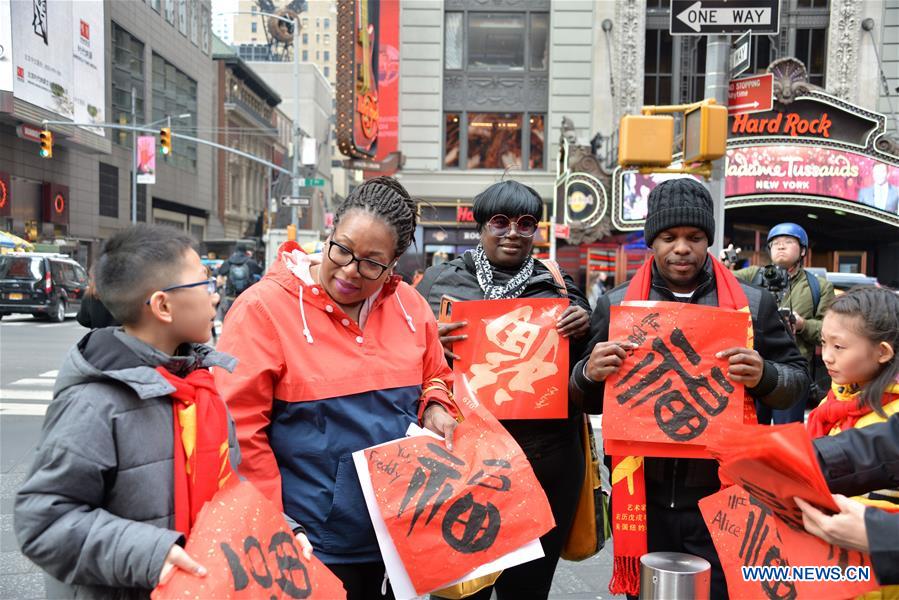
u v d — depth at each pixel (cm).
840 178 1418
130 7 3978
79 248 3503
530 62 1945
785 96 1402
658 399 230
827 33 1817
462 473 202
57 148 3356
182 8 4834
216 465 161
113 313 162
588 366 240
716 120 575
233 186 6331
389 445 199
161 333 163
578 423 283
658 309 234
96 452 148
